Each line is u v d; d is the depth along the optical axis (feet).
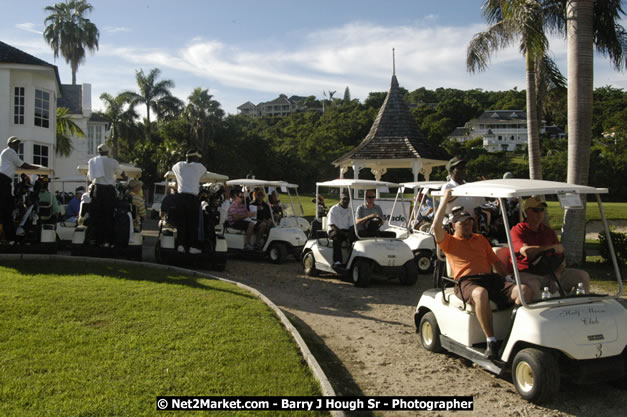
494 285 15.81
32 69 67.31
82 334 15.94
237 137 192.03
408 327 20.81
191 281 25.16
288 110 522.88
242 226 37.73
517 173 179.73
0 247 29.40
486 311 14.93
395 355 17.37
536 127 41.63
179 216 30.25
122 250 30.48
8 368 13.05
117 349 14.83
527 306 13.89
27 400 11.41
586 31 33.37
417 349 18.01
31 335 15.52
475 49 41.45
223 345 15.67
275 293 26.53
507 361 14.24
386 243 29.14
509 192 14.03
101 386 12.33
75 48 156.04
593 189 14.57
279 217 44.57
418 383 14.98
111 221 29.96
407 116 57.52
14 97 67.87
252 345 15.88
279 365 14.40
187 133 174.91
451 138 268.82
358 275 28.76
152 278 25.09
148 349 14.94
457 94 412.77
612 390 14.46
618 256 34.71
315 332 19.80
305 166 205.87
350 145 234.38
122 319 17.72
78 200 41.45
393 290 28.25
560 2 39.01
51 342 15.07
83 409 11.09
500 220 23.86
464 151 229.25
